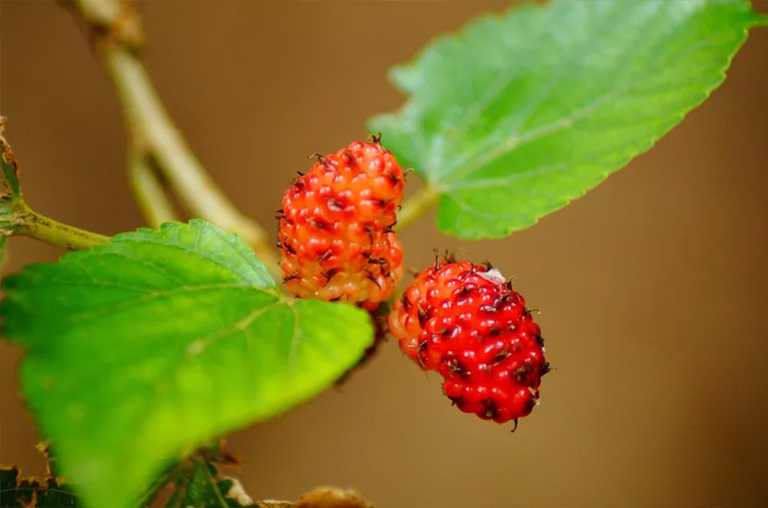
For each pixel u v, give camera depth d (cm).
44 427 21
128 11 29
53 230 24
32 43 39
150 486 24
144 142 29
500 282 25
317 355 22
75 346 22
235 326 22
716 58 27
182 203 29
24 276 22
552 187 27
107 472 21
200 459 24
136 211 39
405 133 28
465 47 29
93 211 38
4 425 32
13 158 24
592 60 28
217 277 23
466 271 25
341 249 24
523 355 24
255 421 22
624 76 28
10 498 24
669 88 27
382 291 25
